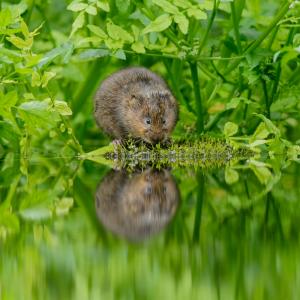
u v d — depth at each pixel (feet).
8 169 36.91
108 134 45.50
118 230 19.60
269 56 39.99
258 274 14.52
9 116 35.37
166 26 37.73
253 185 29.60
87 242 17.83
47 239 18.54
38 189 29.37
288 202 25.16
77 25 37.63
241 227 20.13
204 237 18.47
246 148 40.96
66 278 14.40
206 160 39.19
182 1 38.04
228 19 44.09
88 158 41.11
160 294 13.07
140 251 16.57
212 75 43.50
